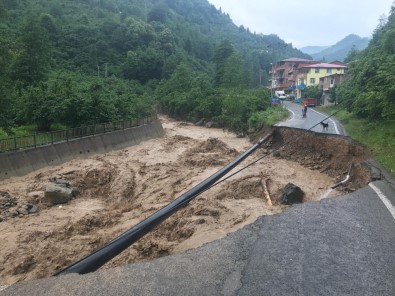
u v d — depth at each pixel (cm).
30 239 1339
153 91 8256
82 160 2692
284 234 729
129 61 8844
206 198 1648
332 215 860
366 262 618
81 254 1221
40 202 1764
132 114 4084
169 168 2450
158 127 4450
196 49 12438
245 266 581
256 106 4850
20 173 2184
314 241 698
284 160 2542
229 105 4656
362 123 2670
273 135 3020
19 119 3147
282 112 4350
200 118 5734
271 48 14662
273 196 1730
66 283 519
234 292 503
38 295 488
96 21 10519
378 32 5438
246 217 1402
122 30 10006
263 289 515
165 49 10206
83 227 1469
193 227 1295
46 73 4869
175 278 534
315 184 1919
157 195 1878
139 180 2164
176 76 7406
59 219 1570
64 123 3203
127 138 3512
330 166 2177
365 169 1591
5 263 1159
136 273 549
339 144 2216
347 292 522
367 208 921
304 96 7250
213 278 538
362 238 722
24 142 2347
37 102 3119
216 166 2448
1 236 1359
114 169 2372
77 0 12062
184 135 4378
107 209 1752
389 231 765
